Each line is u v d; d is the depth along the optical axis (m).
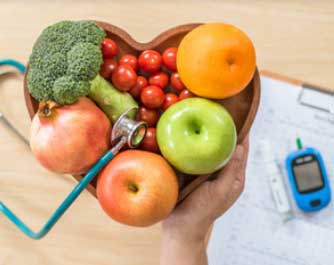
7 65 0.75
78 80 0.49
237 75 0.50
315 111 0.74
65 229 0.75
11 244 0.76
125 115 0.51
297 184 0.73
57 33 0.52
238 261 0.74
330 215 0.73
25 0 0.75
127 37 0.57
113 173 0.49
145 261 0.75
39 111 0.49
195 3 0.75
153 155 0.51
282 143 0.74
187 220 0.60
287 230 0.74
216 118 0.50
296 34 0.74
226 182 0.58
